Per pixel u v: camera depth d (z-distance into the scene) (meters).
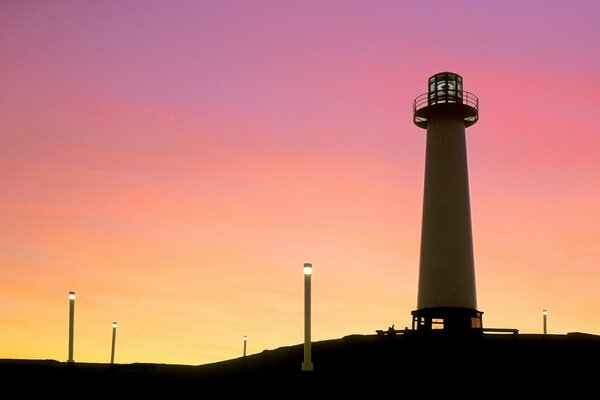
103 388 43.31
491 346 47.56
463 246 67.12
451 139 69.00
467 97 69.88
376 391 38.19
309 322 28.34
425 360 44.94
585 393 37.06
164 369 53.12
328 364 46.22
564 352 45.22
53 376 43.59
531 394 37.16
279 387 39.38
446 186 68.12
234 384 42.78
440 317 65.75
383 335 53.72
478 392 37.66
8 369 44.62
